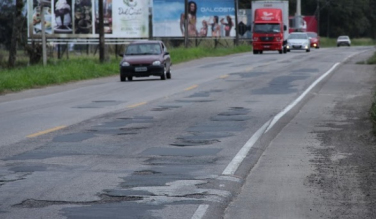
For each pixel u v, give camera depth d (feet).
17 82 179.11
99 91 167.32
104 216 50.65
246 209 53.47
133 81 199.62
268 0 419.74
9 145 83.10
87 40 326.44
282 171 68.28
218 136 90.63
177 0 424.05
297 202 55.57
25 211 52.11
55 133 93.40
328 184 62.03
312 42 459.32
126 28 342.03
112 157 75.05
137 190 59.06
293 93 152.56
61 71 211.41
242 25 494.18
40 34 308.40
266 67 249.55
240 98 142.82
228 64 279.90
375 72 215.92
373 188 60.23
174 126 100.83
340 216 51.26
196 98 143.84
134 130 96.68
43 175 65.26
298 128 99.25
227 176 64.80
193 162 72.23
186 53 339.98
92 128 98.68
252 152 78.28
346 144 84.74
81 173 66.18
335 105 130.21
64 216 50.70
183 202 54.85
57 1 314.14
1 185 61.00
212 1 437.17
